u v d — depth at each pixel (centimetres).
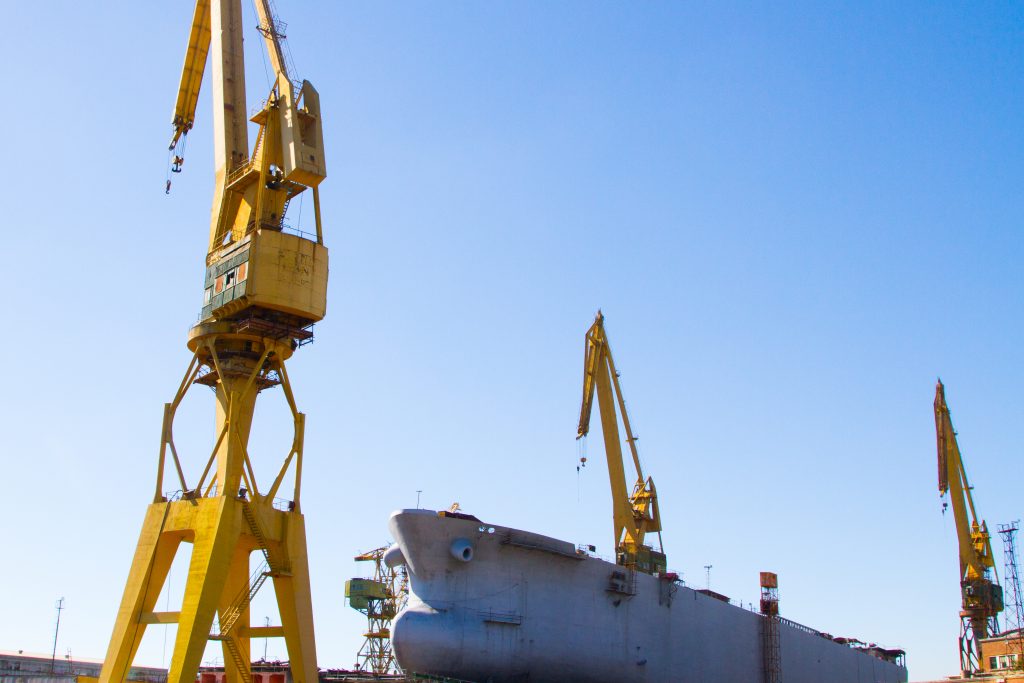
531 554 9219
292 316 6800
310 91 7012
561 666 9200
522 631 8900
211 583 5994
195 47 8006
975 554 13650
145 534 6512
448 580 8625
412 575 8781
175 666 5775
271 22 7238
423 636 8300
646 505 11450
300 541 6569
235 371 6744
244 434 6662
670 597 10750
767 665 12294
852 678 14488
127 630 6228
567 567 9544
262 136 7038
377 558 12400
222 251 7050
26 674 10406
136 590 6334
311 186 6912
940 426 14038
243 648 6638
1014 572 10862
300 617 6412
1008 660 11344
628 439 11631
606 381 11375
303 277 6769
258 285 6612
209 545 6081
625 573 10156
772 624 12588
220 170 7419
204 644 5875
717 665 11350
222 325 6762
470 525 8794
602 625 9744
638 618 10225
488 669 8600
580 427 11031
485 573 8844
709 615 11438
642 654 10131
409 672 8469
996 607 13550
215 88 7638
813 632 14225
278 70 7025
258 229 6781
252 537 6488
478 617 8619
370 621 11750
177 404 6819
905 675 16488
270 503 6531
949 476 13988
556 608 9294
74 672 12988
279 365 6850
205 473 6544
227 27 7706
